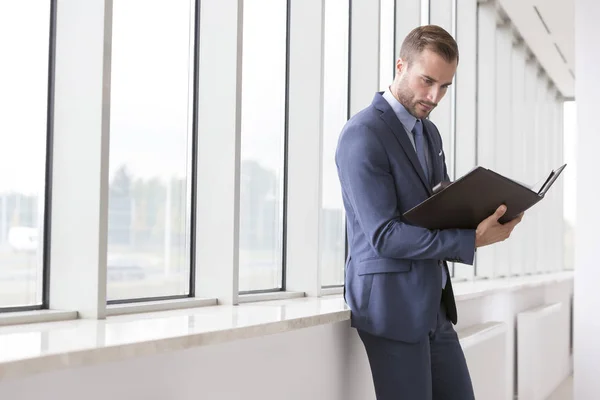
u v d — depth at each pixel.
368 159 2.47
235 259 3.11
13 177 2.33
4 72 2.30
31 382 1.67
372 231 2.46
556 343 7.70
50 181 2.46
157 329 2.12
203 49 3.17
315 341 2.89
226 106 3.12
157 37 2.96
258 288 3.63
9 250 2.32
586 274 5.15
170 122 3.04
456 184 2.27
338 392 3.08
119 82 2.77
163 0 2.99
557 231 10.78
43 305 2.44
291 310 2.86
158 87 2.97
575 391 5.16
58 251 2.44
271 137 3.71
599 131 5.14
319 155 3.73
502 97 7.79
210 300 3.09
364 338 2.70
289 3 3.80
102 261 2.40
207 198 3.15
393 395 2.62
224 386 2.35
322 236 3.93
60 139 2.45
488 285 5.78
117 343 1.79
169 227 3.04
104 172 2.40
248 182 3.55
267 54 3.66
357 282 2.66
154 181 2.96
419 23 5.35
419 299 2.56
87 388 1.83
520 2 7.10
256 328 2.29
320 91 3.73
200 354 2.23
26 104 2.38
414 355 2.59
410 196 2.53
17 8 2.34
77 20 2.43
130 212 2.82
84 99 2.41
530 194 2.37
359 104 4.50
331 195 4.36
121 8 2.78
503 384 5.33
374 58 4.47
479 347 4.62
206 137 3.16
